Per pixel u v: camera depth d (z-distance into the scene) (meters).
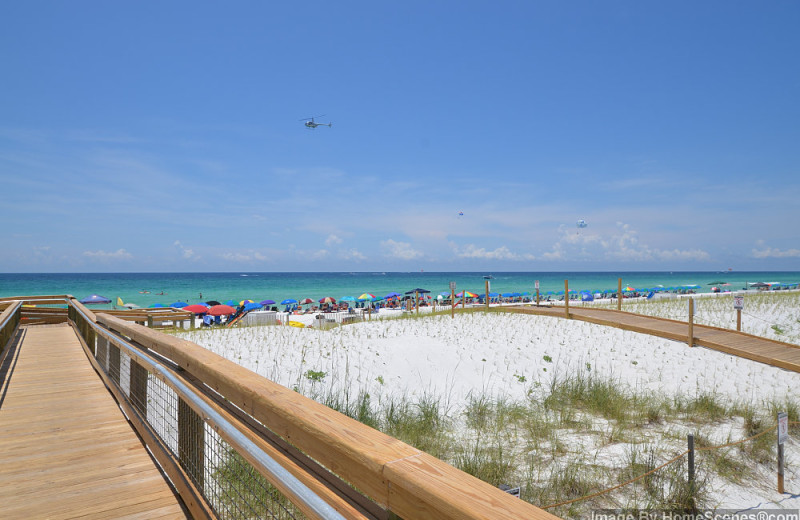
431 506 1.17
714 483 6.29
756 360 12.57
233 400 2.49
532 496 5.74
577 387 10.19
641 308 23.27
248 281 143.38
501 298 49.50
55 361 9.62
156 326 17.39
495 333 15.69
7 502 3.54
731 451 7.18
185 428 3.33
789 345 13.56
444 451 7.12
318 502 1.52
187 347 3.45
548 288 111.75
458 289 104.62
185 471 3.31
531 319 18.66
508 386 10.69
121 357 6.14
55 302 17.88
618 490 5.98
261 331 15.48
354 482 1.50
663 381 11.20
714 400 9.49
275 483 1.79
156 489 3.75
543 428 8.05
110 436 5.08
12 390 7.17
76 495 3.64
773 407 9.04
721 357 13.05
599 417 8.83
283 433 1.97
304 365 10.88
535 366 12.14
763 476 6.60
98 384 7.58
